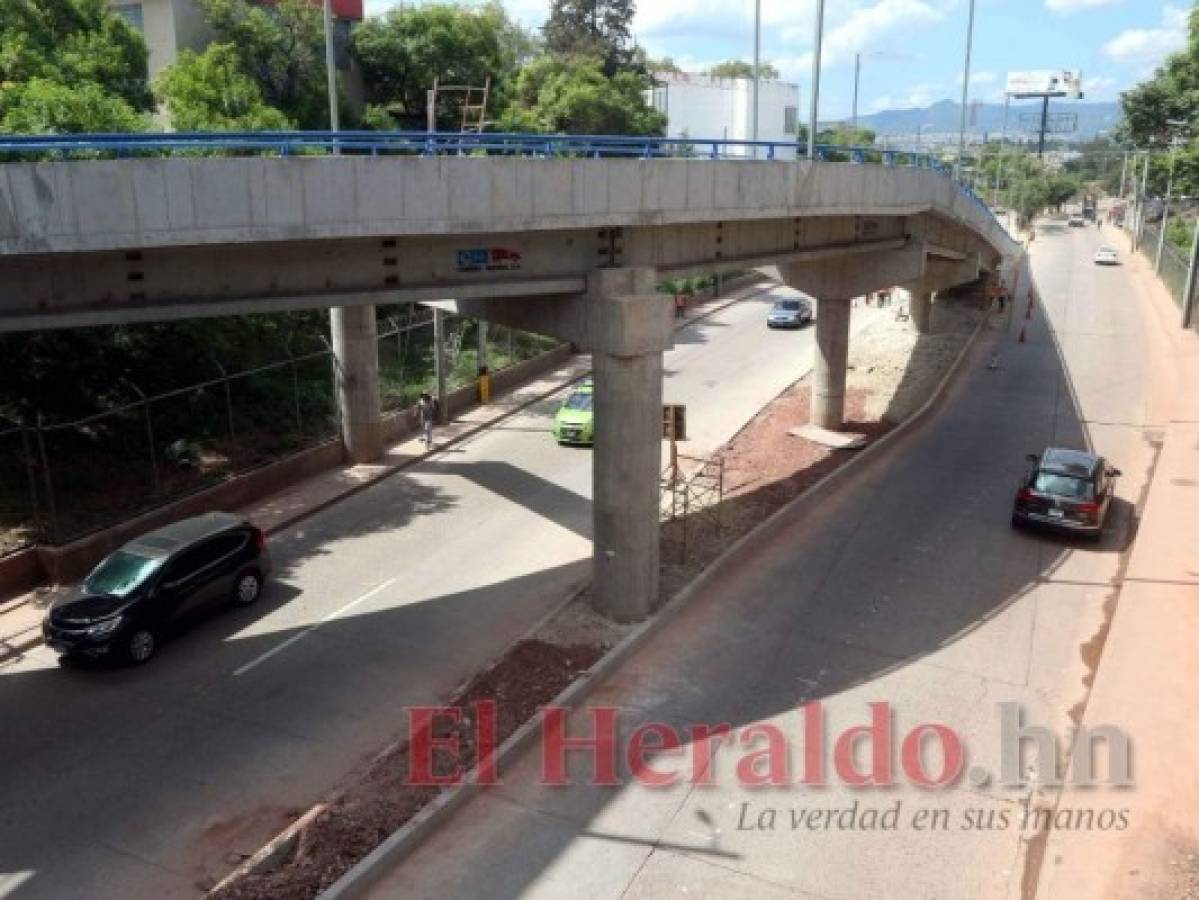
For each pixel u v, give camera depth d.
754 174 19.41
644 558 17.97
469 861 12.15
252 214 13.34
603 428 17.52
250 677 16.59
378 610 19.05
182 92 30.92
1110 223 108.38
